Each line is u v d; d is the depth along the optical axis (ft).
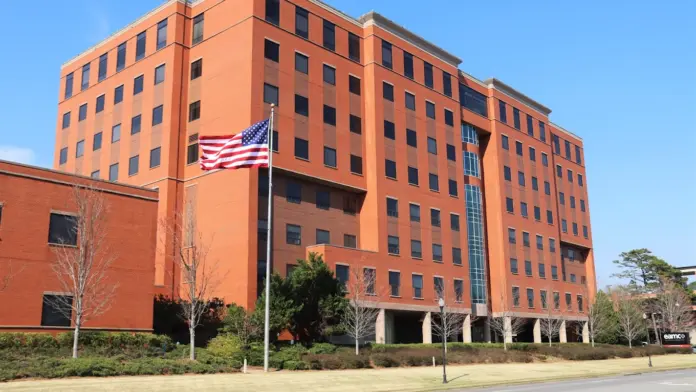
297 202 171.63
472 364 162.30
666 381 111.14
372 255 179.32
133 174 181.68
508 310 230.89
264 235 159.84
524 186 258.57
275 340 140.97
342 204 184.96
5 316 108.27
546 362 186.70
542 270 257.96
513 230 245.04
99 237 119.44
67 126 210.18
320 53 183.93
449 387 99.19
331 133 181.78
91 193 118.42
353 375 113.91
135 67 190.49
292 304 139.03
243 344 128.47
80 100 207.72
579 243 297.53
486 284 225.97
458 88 229.66
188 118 178.09
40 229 114.52
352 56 194.29
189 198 171.32
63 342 110.01
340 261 168.96
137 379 92.12
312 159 174.50
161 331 143.23
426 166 207.00
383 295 179.22
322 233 176.86
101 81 201.57
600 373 141.59
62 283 115.65
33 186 115.03
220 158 113.80
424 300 193.88
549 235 269.03
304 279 143.74
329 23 189.16
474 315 214.69
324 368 123.85
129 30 195.83
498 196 241.35
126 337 119.14
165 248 164.55
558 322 255.29
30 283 111.96
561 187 292.61
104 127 196.03
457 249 211.82
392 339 187.21
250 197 157.28
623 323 282.36
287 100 171.22
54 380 87.25
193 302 124.88
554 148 294.46
